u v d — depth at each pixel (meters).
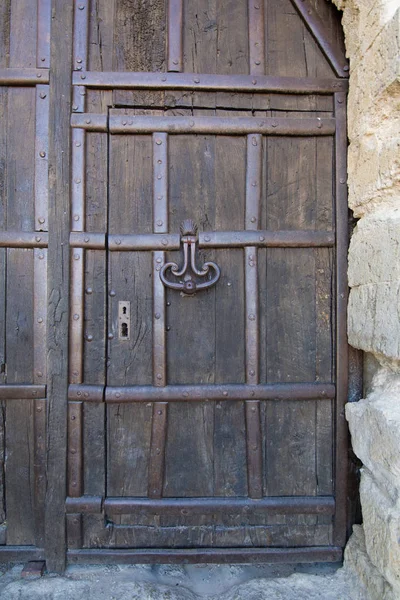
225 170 1.74
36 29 1.71
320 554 1.73
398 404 1.37
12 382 1.70
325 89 1.73
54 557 1.69
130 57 1.71
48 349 1.69
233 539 1.74
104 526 1.73
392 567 1.26
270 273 1.74
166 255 1.72
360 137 1.58
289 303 1.75
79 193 1.69
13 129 1.70
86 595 1.55
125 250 1.71
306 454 1.76
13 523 1.72
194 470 1.75
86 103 1.71
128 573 1.67
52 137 1.69
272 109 1.74
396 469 1.25
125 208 1.71
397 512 1.27
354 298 1.61
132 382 1.72
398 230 1.29
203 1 1.74
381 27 1.43
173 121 1.71
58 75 1.69
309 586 1.59
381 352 1.38
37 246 1.69
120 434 1.73
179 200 1.73
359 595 1.51
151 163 1.72
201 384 1.73
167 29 1.72
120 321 1.72
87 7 1.71
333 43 1.74
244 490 1.75
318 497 1.75
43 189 1.69
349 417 1.64
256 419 1.73
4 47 1.71
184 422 1.74
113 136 1.71
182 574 1.69
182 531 1.74
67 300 1.69
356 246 1.59
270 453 1.76
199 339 1.74
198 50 1.73
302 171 1.75
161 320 1.71
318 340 1.75
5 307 1.70
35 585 1.59
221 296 1.74
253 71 1.73
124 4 1.72
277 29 1.75
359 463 1.74
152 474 1.73
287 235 1.73
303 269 1.75
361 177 1.58
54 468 1.70
